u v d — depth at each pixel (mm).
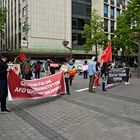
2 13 45688
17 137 6930
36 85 12234
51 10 59500
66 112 9953
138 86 18781
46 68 26688
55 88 13156
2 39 78875
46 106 11180
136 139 6750
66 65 14492
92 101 12375
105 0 69500
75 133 7266
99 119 8836
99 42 50719
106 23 70000
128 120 8703
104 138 6820
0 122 8477
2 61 9852
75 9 64500
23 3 59750
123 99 12992
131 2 33688
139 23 33312
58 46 60469
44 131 7461
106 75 18344
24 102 12188
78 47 64125
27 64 17406
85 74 26953
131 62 72000
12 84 11227
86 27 51688
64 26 61656
